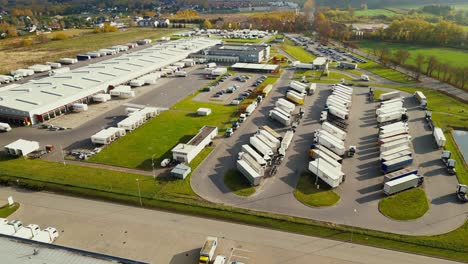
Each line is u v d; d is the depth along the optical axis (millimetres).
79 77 113375
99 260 36500
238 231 49688
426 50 178875
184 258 44656
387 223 51312
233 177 63312
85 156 69875
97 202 56281
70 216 52844
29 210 54156
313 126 86438
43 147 75000
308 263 43906
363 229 50000
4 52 182125
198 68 147875
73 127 85438
